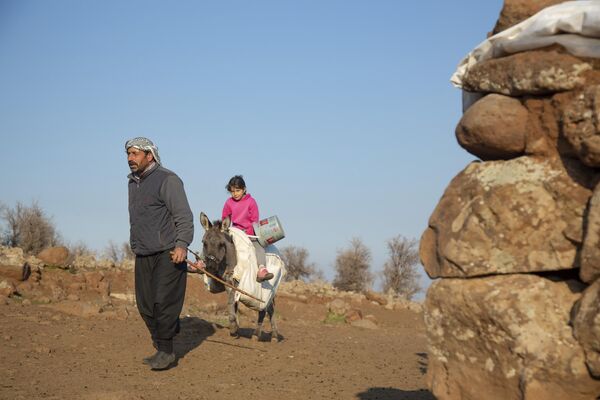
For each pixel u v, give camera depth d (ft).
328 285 78.64
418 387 28.27
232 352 33.91
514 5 16.76
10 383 25.00
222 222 38.19
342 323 59.62
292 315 60.70
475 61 16.89
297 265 123.85
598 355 13.48
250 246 37.88
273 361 32.73
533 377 14.12
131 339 34.76
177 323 29.94
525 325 14.40
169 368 29.71
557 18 15.02
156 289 28.86
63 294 51.08
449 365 15.76
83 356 30.76
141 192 28.84
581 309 13.80
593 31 14.61
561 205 14.87
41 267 57.00
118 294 56.03
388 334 54.29
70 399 23.31
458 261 15.67
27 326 36.09
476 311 15.12
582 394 13.87
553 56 14.97
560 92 15.03
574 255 14.62
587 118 14.19
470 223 15.64
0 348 30.58
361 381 29.22
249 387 27.02
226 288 38.52
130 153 28.84
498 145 15.89
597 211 13.89
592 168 14.71
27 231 93.35
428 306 16.22
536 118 15.44
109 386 25.63
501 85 15.92
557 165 15.11
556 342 14.11
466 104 17.88
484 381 15.08
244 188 39.78
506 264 15.25
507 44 15.89
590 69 14.67
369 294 75.66
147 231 28.71
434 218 16.61
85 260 64.75
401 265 118.52
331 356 35.78
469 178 16.22
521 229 15.16
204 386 26.84
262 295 38.04
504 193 15.37
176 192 28.60
